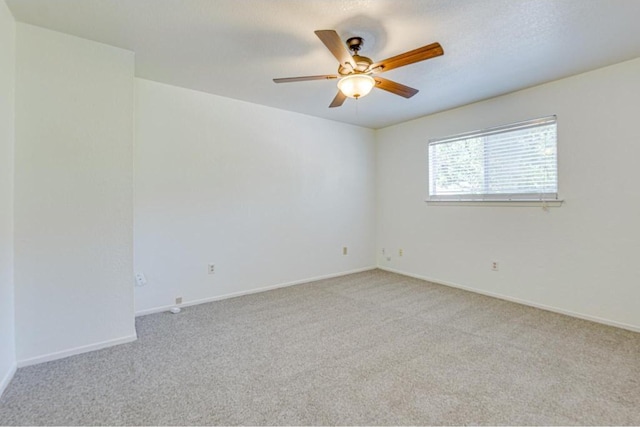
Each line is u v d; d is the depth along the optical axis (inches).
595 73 113.9
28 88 85.3
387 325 113.0
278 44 95.5
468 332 106.7
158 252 126.6
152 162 124.6
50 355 87.9
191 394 72.7
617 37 91.6
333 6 77.2
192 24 85.3
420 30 87.6
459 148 159.0
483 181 149.5
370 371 82.6
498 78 120.8
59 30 88.3
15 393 72.9
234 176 146.2
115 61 97.1
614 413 65.8
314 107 157.6
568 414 65.7
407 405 68.9
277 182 160.9
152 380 78.4
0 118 75.6
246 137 149.3
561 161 123.3
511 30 87.7
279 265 162.6
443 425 62.8
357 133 194.9
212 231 140.3
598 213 114.5
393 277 183.2
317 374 81.2
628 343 97.5
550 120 125.6
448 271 165.8
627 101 107.3
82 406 68.4
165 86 126.8
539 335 104.0
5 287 78.1
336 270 186.7
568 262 122.3
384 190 199.6
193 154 134.3
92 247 94.0
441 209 168.4
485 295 148.5
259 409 67.6
